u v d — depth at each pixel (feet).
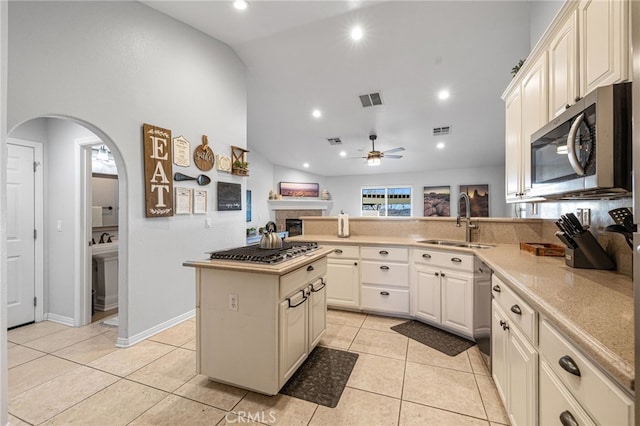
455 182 28.35
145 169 8.69
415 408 5.53
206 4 9.21
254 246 7.61
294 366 6.31
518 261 6.30
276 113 18.60
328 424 5.14
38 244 10.03
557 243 7.93
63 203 9.96
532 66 6.59
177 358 7.48
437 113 17.48
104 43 7.73
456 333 8.73
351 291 10.54
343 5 9.53
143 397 5.89
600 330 2.73
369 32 11.00
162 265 9.25
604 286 4.24
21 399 5.85
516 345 4.50
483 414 5.36
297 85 15.23
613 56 3.97
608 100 3.63
